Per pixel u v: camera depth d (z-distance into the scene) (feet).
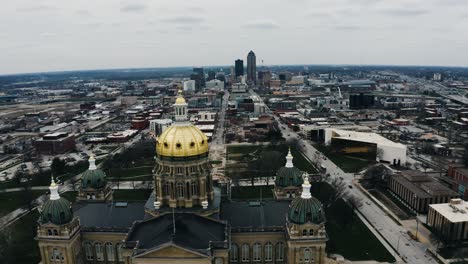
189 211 393.50
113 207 436.35
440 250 481.46
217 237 361.92
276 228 402.31
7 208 653.30
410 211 617.21
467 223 496.23
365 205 643.45
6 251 471.21
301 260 383.24
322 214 382.22
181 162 390.01
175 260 330.95
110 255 416.87
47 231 386.93
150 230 368.68
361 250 485.15
